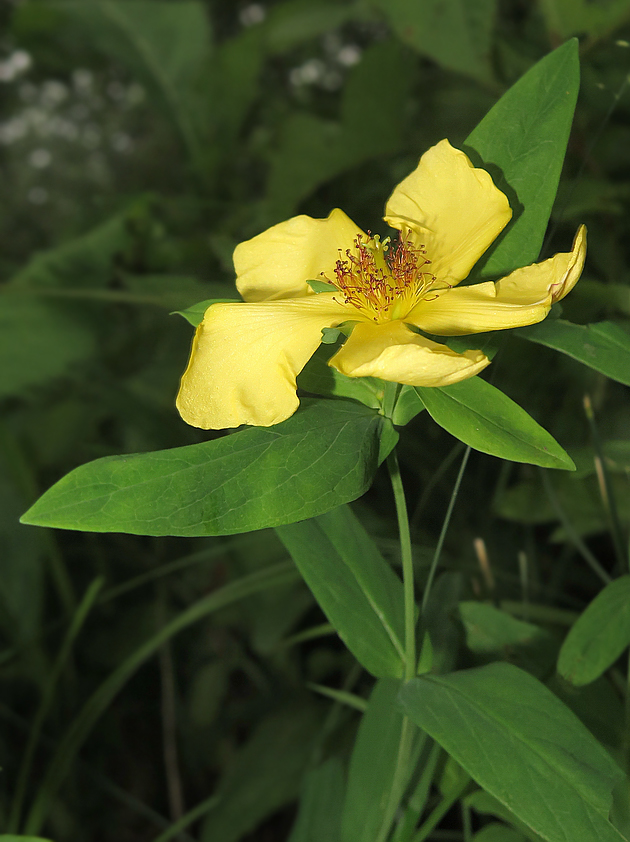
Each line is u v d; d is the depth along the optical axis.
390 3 0.33
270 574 0.25
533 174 0.16
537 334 0.16
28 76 0.77
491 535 0.25
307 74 0.66
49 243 0.78
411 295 0.15
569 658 0.17
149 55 0.46
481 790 0.17
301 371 0.16
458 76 0.37
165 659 0.27
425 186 0.16
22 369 0.35
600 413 0.24
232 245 0.29
